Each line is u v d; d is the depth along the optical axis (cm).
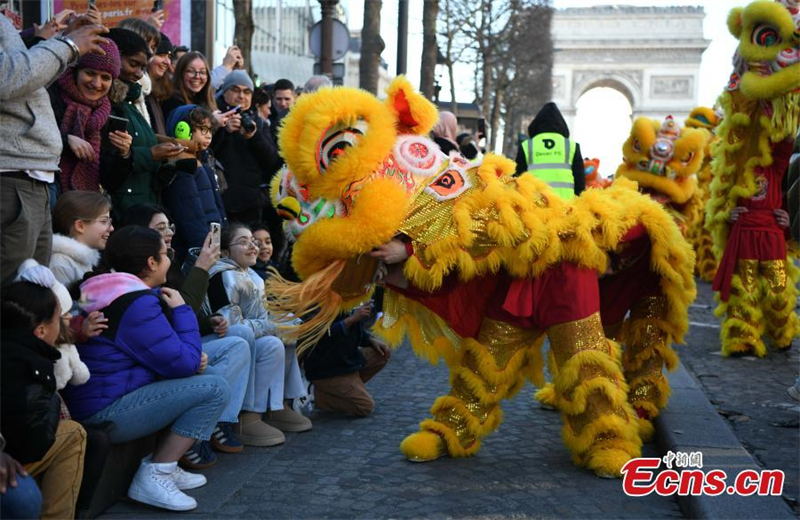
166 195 525
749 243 680
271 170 645
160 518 363
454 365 440
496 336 427
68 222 405
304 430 501
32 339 311
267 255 534
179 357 372
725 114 680
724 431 458
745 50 638
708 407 508
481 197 396
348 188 376
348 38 1043
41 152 366
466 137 1018
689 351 719
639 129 825
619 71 6391
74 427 336
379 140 374
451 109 1747
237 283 475
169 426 381
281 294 395
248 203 627
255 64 1456
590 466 421
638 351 485
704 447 429
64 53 356
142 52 497
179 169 515
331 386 530
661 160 821
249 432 473
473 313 426
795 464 415
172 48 604
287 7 2855
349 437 491
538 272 412
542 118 708
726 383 595
